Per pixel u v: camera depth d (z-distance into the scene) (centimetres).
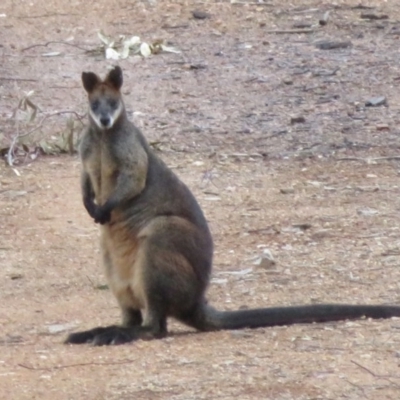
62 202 2214
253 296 1681
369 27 3338
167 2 3562
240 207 2162
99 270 1856
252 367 1318
